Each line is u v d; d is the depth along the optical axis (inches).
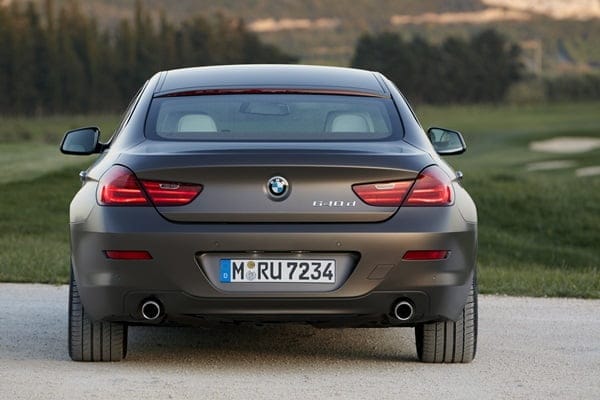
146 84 617.3
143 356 594.9
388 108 581.9
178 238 513.0
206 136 550.9
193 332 681.6
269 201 516.1
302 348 629.6
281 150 523.2
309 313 520.7
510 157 7514.8
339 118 565.9
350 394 497.0
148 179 520.4
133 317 527.8
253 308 517.7
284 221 516.7
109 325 560.4
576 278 1018.7
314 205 516.7
